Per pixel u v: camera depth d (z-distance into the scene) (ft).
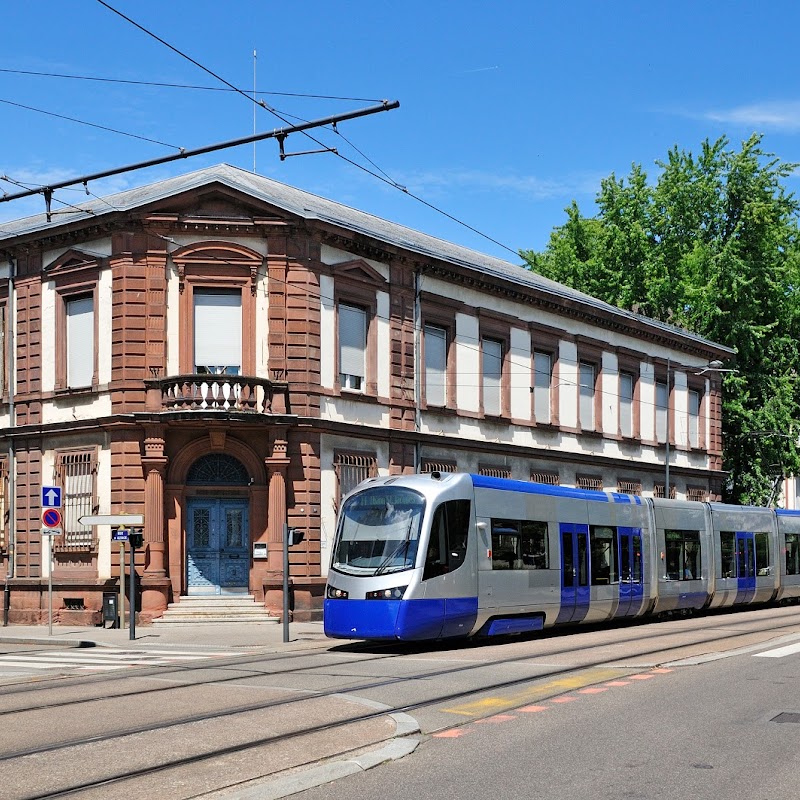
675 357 161.07
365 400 105.40
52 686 51.96
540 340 131.54
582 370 140.36
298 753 34.19
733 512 113.50
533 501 80.89
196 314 98.43
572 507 85.66
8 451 105.70
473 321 120.88
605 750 35.06
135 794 28.89
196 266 98.02
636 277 176.45
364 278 106.11
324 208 116.37
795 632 80.53
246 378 95.71
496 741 36.78
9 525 104.94
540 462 130.31
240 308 98.73
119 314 97.66
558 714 41.91
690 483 162.81
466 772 32.19
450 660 62.13
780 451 175.94
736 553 112.47
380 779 31.37
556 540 82.89
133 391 96.99
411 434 109.91
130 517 83.10
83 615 97.86
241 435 97.60
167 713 42.42
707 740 36.55
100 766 32.27
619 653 64.54
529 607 78.54
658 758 33.81
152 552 95.40
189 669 59.67
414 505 71.56
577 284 181.57
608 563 89.51
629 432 149.69
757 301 173.68
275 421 96.32
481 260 141.28
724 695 46.55
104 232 99.45
